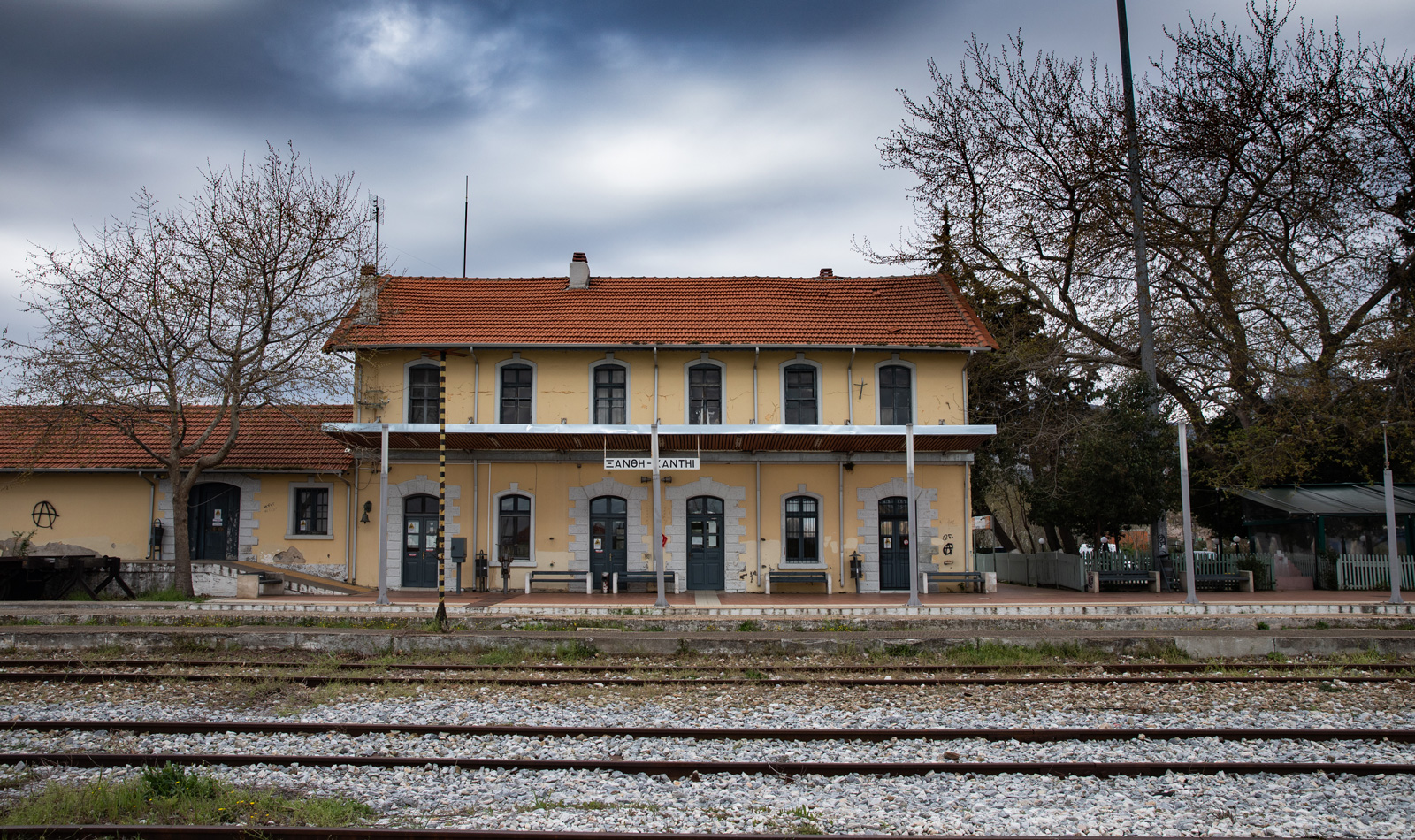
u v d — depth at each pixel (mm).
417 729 10016
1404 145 24469
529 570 23594
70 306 21016
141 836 6758
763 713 11281
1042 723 10773
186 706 11578
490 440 22531
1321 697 12227
